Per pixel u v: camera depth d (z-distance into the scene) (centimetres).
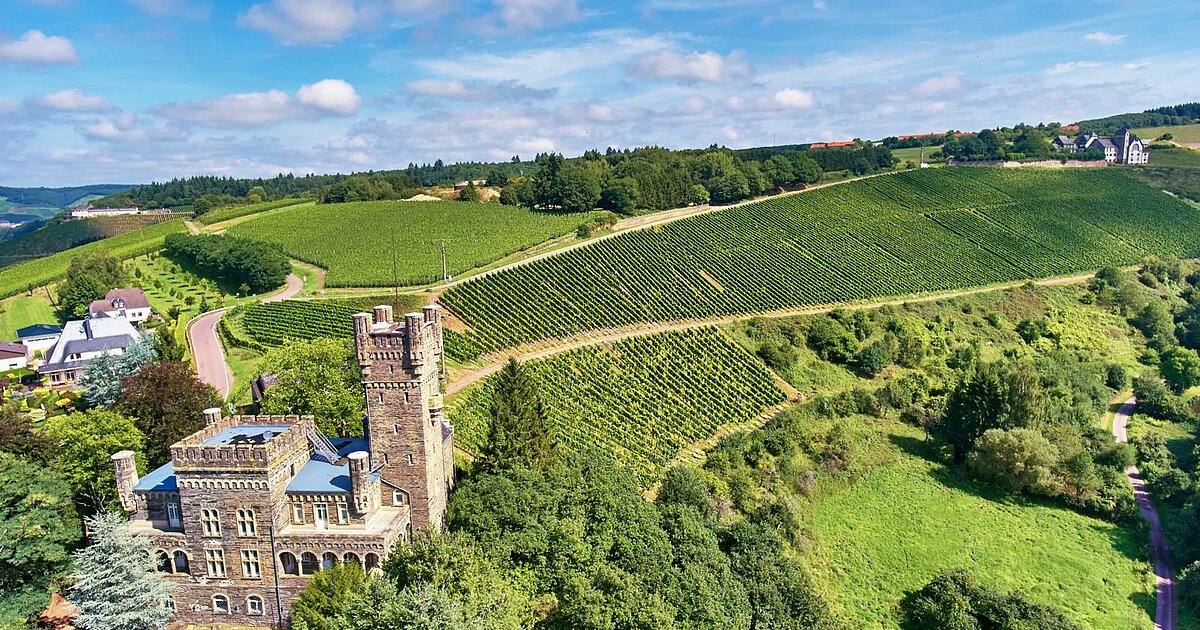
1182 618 8556
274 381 11188
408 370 6644
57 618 6512
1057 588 8956
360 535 6244
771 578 7806
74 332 15312
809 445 11575
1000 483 11225
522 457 7606
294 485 6462
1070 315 18288
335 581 5781
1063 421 12662
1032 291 19338
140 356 11862
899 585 8944
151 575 6066
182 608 6456
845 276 19712
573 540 6438
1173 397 14238
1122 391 15325
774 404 13612
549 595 6262
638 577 6372
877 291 18962
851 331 16300
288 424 7094
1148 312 18175
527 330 14625
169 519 6575
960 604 8144
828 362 15488
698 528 7681
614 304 16388
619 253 19212
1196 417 13750
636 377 13438
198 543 6341
